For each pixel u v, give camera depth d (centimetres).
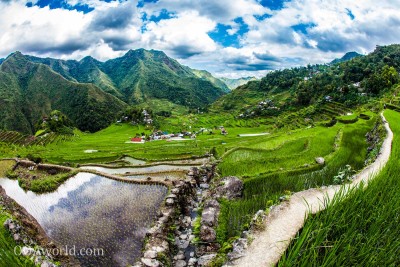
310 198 1582
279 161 3444
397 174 1627
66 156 8238
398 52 17375
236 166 3356
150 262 1495
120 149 9812
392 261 895
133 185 3180
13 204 2848
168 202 2250
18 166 5053
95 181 3469
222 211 2236
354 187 1281
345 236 935
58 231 2227
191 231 2011
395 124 4241
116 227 2205
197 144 9562
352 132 4934
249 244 1160
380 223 1023
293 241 1133
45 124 17525
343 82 15650
